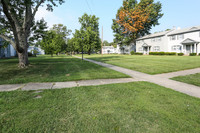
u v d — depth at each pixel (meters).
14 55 32.41
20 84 4.72
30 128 1.96
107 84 4.75
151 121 2.20
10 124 2.06
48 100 3.10
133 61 14.48
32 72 7.40
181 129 1.97
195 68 8.58
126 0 38.00
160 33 32.72
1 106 2.73
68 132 1.88
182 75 6.44
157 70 8.01
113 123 2.13
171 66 9.67
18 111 2.51
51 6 9.84
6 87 4.31
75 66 10.49
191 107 2.75
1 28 10.51
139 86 4.46
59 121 2.17
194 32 24.25
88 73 7.08
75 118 2.27
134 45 43.34
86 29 46.31
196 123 2.14
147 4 35.34
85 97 3.32
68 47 63.75
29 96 3.37
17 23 9.15
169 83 5.00
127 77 6.12
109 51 76.56
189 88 4.30
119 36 39.31
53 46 32.56
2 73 7.00
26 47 10.15
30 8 9.38
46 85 4.59
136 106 2.79
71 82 5.07
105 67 9.83
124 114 2.43
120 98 3.26
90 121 2.18
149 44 34.88
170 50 29.28
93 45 44.47
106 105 2.83
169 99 3.21
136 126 2.05
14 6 7.33
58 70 8.23
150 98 3.28
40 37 12.67
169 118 2.29
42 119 2.22
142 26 36.16
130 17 36.66
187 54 25.12
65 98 3.25
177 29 32.00
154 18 36.34
